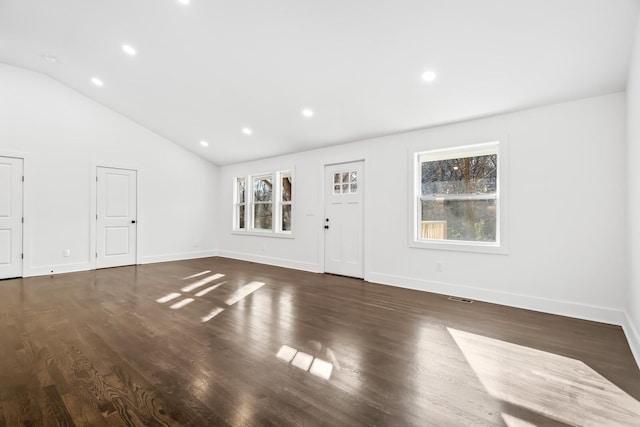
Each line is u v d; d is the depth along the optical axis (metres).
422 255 4.35
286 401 1.76
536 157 3.48
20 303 3.62
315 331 2.82
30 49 4.44
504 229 3.67
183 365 2.17
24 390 1.85
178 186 6.97
